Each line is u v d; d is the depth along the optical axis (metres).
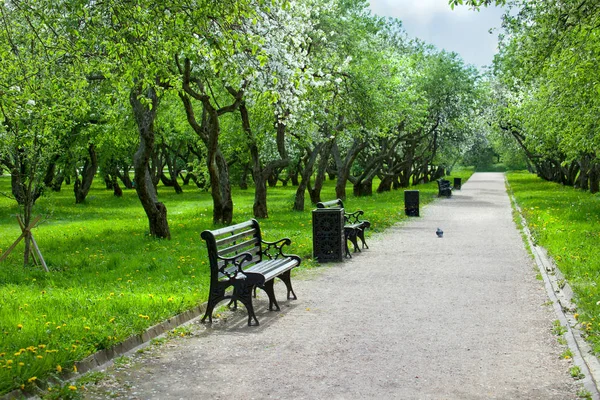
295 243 15.55
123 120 26.52
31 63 11.91
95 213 30.42
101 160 37.56
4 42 11.79
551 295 9.34
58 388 5.29
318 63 22.80
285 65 15.76
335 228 13.16
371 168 42.66
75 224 24.39
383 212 25.80
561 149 28.56
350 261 13.23
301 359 6.37
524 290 9.87
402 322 7.88
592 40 14.71
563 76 17.89
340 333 7.39
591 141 21.95
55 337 6.61
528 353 6.48
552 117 24.50
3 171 14.58
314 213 13.23
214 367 6.13
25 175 13.91
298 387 5.52
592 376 5.52
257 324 7.82
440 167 71.50
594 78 16.27
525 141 39.44
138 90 16.62
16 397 5.02
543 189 44.34
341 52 25.38
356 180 40.72
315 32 23.17
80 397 5.25
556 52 15.82
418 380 5.68
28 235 13.23
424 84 43.66
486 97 45.34
